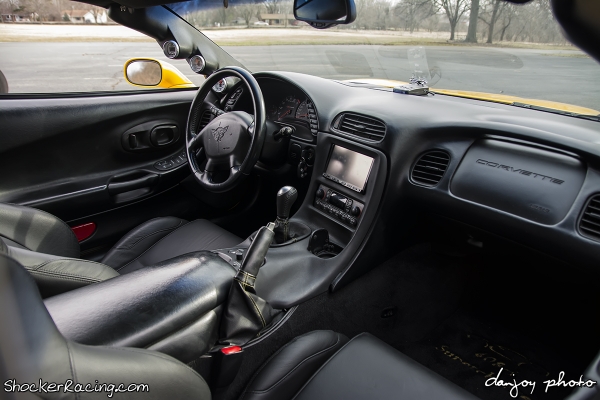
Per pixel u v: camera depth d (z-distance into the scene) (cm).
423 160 168
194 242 181
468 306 205
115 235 221
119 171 221
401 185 170
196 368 89
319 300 157
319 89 203
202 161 205
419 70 205
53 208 196
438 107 178
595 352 181
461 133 160
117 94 221
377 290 182
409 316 195
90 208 208
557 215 132
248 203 259
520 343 185
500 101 192
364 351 109
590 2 50
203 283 90
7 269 48
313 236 168
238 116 181
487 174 151
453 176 159
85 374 54
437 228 187
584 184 129
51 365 50
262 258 104
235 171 176
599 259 124
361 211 173
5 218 126
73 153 204
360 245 169
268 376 107
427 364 176
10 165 186
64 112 196
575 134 143
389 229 177
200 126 229
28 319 49
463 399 96
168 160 238
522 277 192
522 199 141
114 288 81
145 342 72
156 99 228
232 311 93
